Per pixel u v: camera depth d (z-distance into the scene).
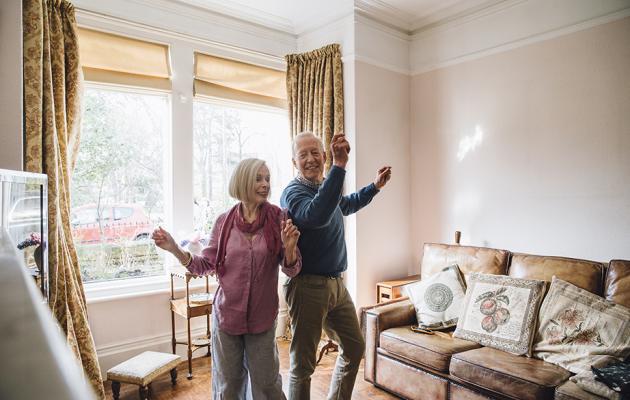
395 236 3.80
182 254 1.77
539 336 2.20
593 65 2.82
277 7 3.45
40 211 1.49
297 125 3.72
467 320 2.46
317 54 3.62
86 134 2.92
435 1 3.43
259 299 1.78
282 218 1.87
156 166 3.22
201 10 3.30
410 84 3.96
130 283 3.03
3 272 0.53
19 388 0.16
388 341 2.54
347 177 3.52
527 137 3.16
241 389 1.85
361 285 3.50
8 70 2.08
